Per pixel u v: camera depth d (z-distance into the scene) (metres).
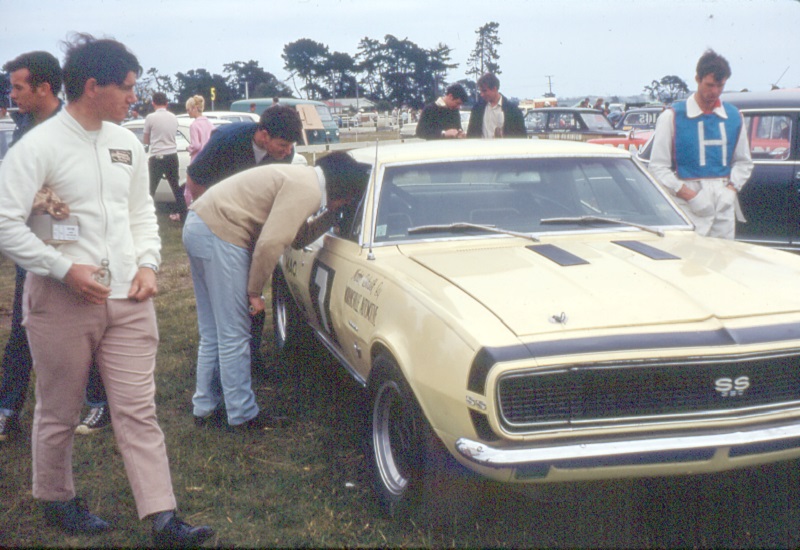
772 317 3.19
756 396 3.12
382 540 3.35
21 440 4.54
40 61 3.97
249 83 109.44
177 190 12.95
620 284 3.43
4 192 2.92
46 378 3.21
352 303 4.06
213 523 3.57
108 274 3.09
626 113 21.20
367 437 3.75
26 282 3.16
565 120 19.70
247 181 4.42
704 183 5.54
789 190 7.71
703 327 3.10
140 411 3.24
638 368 3.02
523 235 4.16
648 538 3.36
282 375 5.60
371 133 43.16
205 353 4.68
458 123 9.21
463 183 4.47
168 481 3.30
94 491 3.93
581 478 3.04
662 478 3.85
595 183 4.60
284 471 4.09
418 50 103.38
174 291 8.45
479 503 3.59
